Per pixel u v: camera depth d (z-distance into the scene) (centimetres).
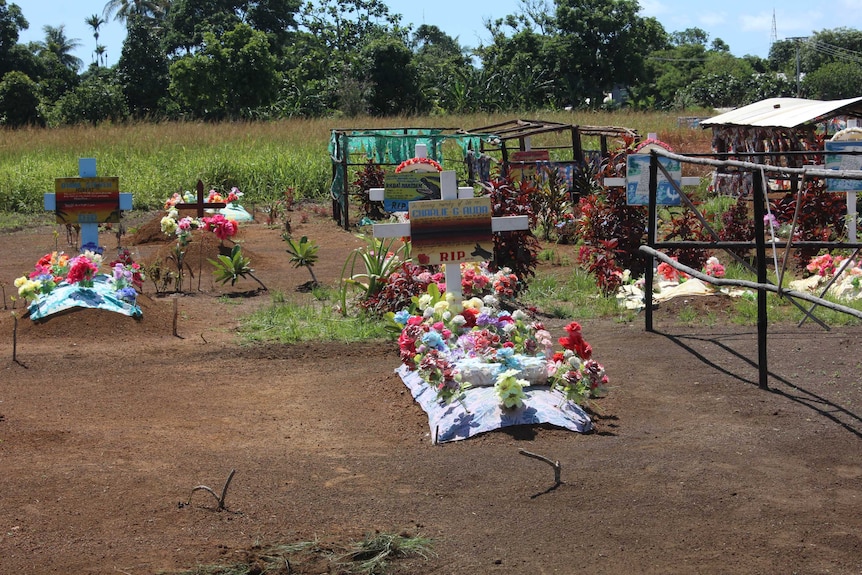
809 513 485
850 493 512
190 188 2467
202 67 5269
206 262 1402
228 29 7031
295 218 2175
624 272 1138
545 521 480
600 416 653
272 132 3266
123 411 692
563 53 6041
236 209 2128
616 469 548
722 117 2005
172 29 7206
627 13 6200
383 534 460
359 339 909
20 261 1555
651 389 719
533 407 625
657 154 911
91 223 1155
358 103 5406
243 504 506
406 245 1062
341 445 611
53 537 459
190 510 496
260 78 5356
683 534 462
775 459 565
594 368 629
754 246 895
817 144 1528
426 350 657
